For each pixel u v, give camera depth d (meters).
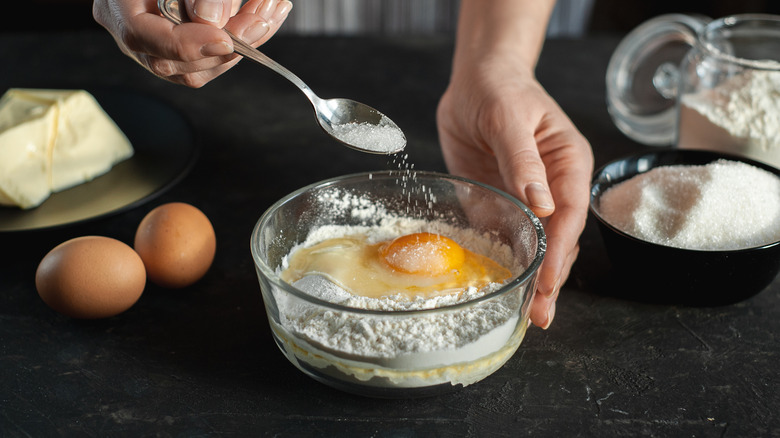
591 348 0.57
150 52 0.56
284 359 0.56
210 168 0.75
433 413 0.53
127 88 0.83
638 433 0.51
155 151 0.75
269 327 0.59
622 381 0.54
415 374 0.51
